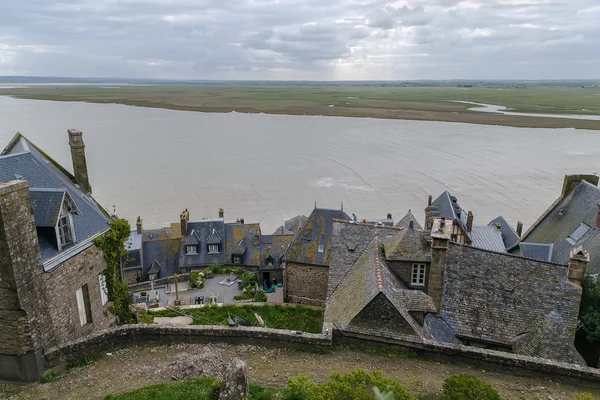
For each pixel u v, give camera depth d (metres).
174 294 39.66
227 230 52.44
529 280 21.80
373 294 19.33
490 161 86.00
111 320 23.47
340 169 81.12
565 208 37.06
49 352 17.66
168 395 15.51
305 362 18.61
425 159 88.38
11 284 16.20
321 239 38.06
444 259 21.05
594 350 21.86
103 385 16.77
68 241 20.12
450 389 14.09
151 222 57.81
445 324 20.92
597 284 21.88
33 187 20.88
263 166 82.94
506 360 18.19
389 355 19.09
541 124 134.75
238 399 14.10
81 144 26.12
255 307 34.47
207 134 119.19
